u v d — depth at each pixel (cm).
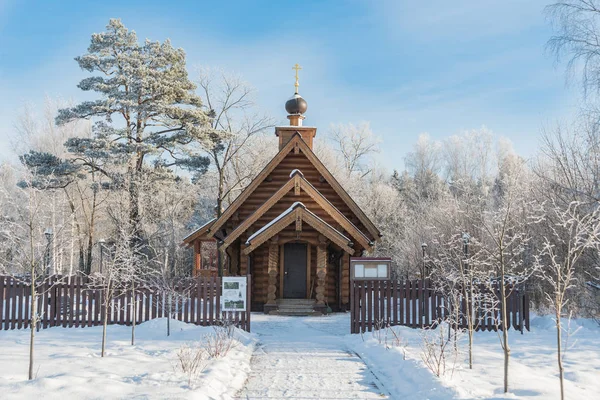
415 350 1207
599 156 1977
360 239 2489
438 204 4156
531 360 1141
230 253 2666
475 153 6097
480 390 840
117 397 741
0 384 802
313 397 841
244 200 2695
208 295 1708
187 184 4103
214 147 3503
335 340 1526
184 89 3362
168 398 733
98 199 3972
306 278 2609
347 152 5969
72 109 3145
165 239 3825
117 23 3228
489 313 1573
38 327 1625
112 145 3058
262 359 1191
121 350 1201
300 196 2642
